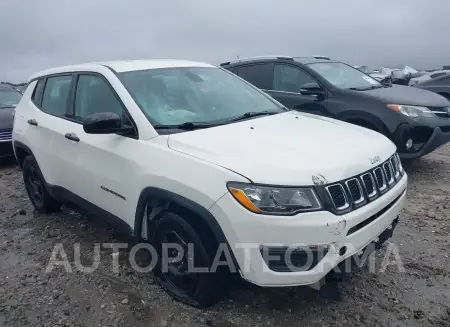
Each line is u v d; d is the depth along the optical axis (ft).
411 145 19.66
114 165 11.66
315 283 9.25
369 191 9.86
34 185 17.24
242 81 15.06
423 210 16.56
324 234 8.69
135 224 11.29
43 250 14.25
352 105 20.95
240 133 10.85
